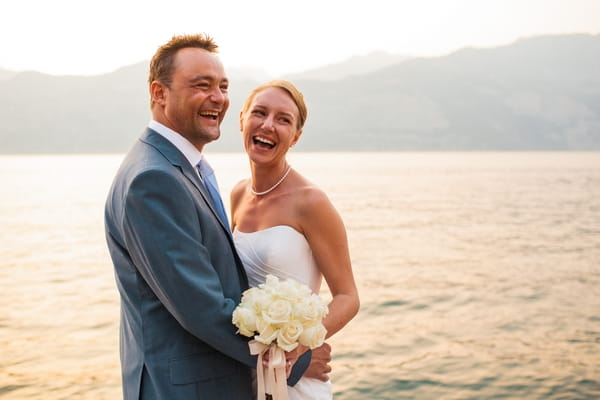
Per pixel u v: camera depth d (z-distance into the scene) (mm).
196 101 2227
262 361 2172
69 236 24078
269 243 2635
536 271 16125
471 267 16828
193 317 2004
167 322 2133
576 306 11586
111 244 2232
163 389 2094
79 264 17016
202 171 2352
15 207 37750
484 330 9664
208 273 2055
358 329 9734
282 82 2717
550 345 8734
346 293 2584
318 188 2652
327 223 2586
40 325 9727
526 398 6625
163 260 1968
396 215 33281
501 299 12320
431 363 7852
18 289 13203
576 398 6613
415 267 16797
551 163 157375
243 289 2334
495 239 23578
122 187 2111
